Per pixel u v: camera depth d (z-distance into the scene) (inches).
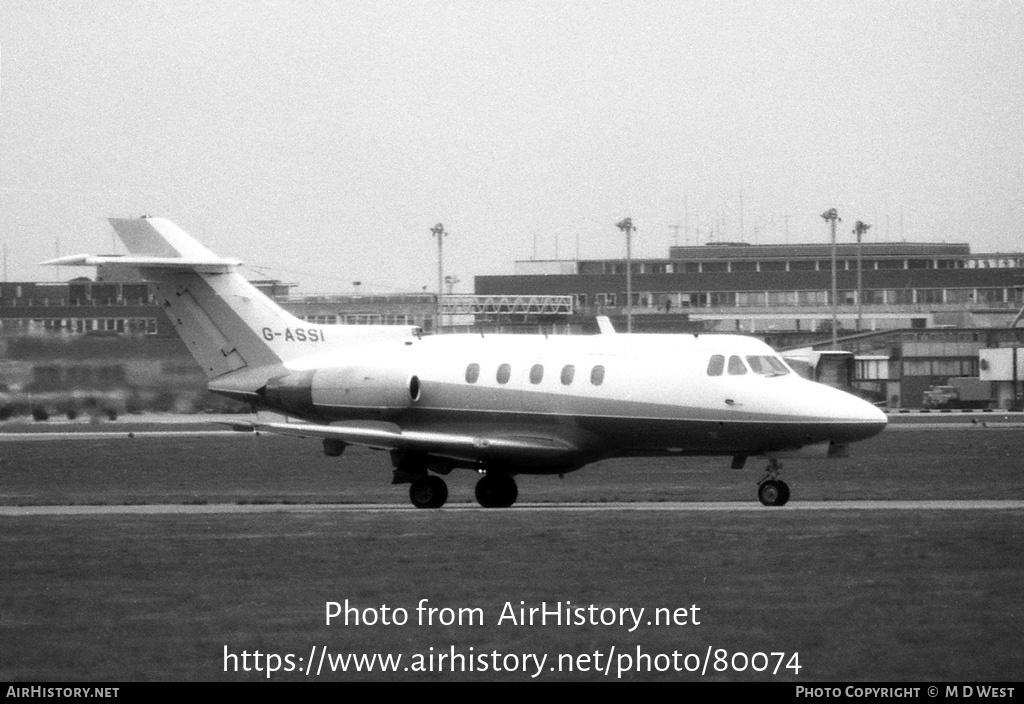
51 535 1769.2
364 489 2844.5
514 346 2337.6
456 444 2236.7
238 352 2472.9
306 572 1413.6
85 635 1136.2
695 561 1445.6
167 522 1935.3
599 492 2632.9
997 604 1200.2
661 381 2214.6
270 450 3742.6
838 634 1103.0
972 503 2233.0
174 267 2452.0
